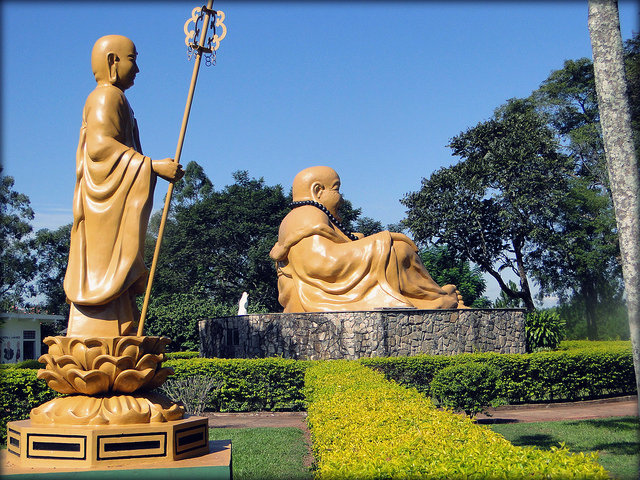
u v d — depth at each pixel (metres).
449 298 19.55
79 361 5.43
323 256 18.19
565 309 42.12
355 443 5.93
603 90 6.40
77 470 4.87
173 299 39.31
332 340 17.00
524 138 37.53
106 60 6.23
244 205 43.41
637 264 6.01
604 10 6.45
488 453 4.82
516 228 37.25
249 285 42.47
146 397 5.64
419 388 15.52
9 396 12.09
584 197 38.12
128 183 5.93
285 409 15.06
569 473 4.22
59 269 42.47
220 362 14.82
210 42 6.54
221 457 5.41
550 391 16.48
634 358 5.95
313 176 19.45
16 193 37.69
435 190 39.34
